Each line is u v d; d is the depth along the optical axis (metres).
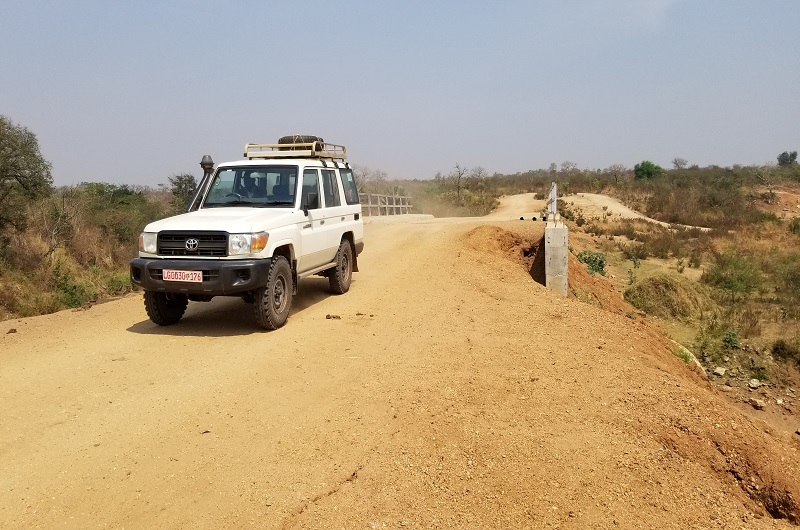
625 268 22.19
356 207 11.32
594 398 6.00
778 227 34.34
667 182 61.25
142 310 9.87
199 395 5.78
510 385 6.19
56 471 4.35
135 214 28.64
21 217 19.20
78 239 22.72
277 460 4.56
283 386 6.04
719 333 13.95
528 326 8.48
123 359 6.95
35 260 18.80
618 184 62.03
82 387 6.04
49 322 9.09
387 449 4.77
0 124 18.58
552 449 4.90
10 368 6.71
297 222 8.77
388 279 11.81
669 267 22.64
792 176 60.94
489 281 11.40
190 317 9.10
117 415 5.33
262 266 7.72
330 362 6.77
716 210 45.09
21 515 3.81
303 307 9.54
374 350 7.23
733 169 77.94
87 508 3.91
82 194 25.94
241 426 5.12
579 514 4.10
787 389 11.62
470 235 15.45
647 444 5.19
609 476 4.58
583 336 8.23
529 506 4.14
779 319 15.20
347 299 10.14
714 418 5.85
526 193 63.72
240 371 6.42
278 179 9.18
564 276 12.20
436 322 8.56
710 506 4.43
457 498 4.18
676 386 6.62
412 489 4.24
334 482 4.27
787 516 4.78
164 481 4.24
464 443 4.90
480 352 7.18
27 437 4.91
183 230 7.75
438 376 6.33
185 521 3.80
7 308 15.55
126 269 23.28
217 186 9.38
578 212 43.19
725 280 19.38
